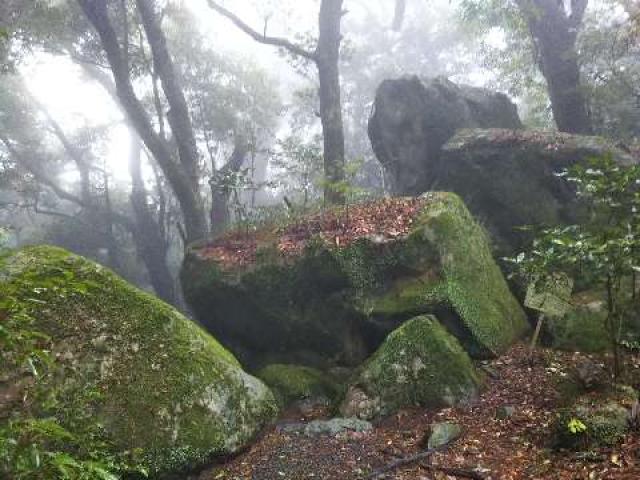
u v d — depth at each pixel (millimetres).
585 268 4809
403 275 7184
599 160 4809
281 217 10062
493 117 12219
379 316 6977
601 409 4289
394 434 5137
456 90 12031
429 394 5547
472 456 4473
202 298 8562
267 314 7906
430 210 7562
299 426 5414
